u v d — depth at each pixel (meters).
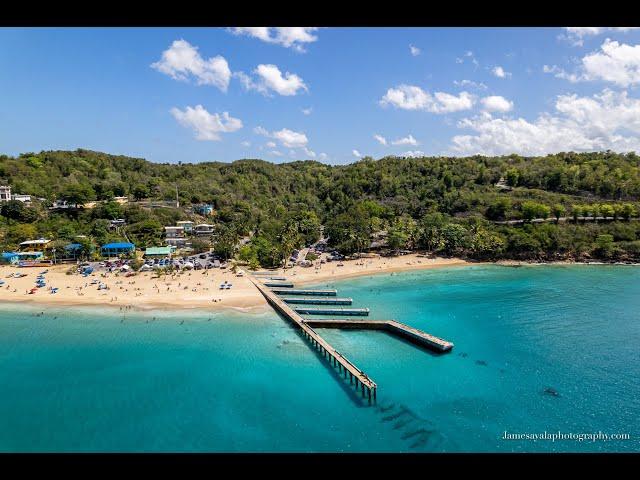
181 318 87.81
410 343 76.56
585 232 157.75
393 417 52.69
